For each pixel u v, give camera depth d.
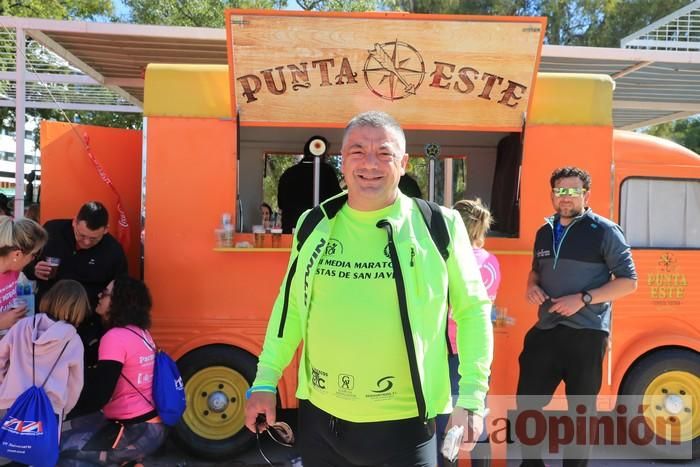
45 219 5.09
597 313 3.83
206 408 4.55
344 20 4.16
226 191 4.48
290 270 2.50
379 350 2.23
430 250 2.31
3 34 8.32
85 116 16.75
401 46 4.23
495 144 5.96
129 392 3.91
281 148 6.04
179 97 4.47
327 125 4.41
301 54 4.22
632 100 10.41
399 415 2.27
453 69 4.31
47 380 3.48
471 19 4.17
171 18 15.15
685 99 10.29
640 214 4.88
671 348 4.77
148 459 4.60
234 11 4.07
